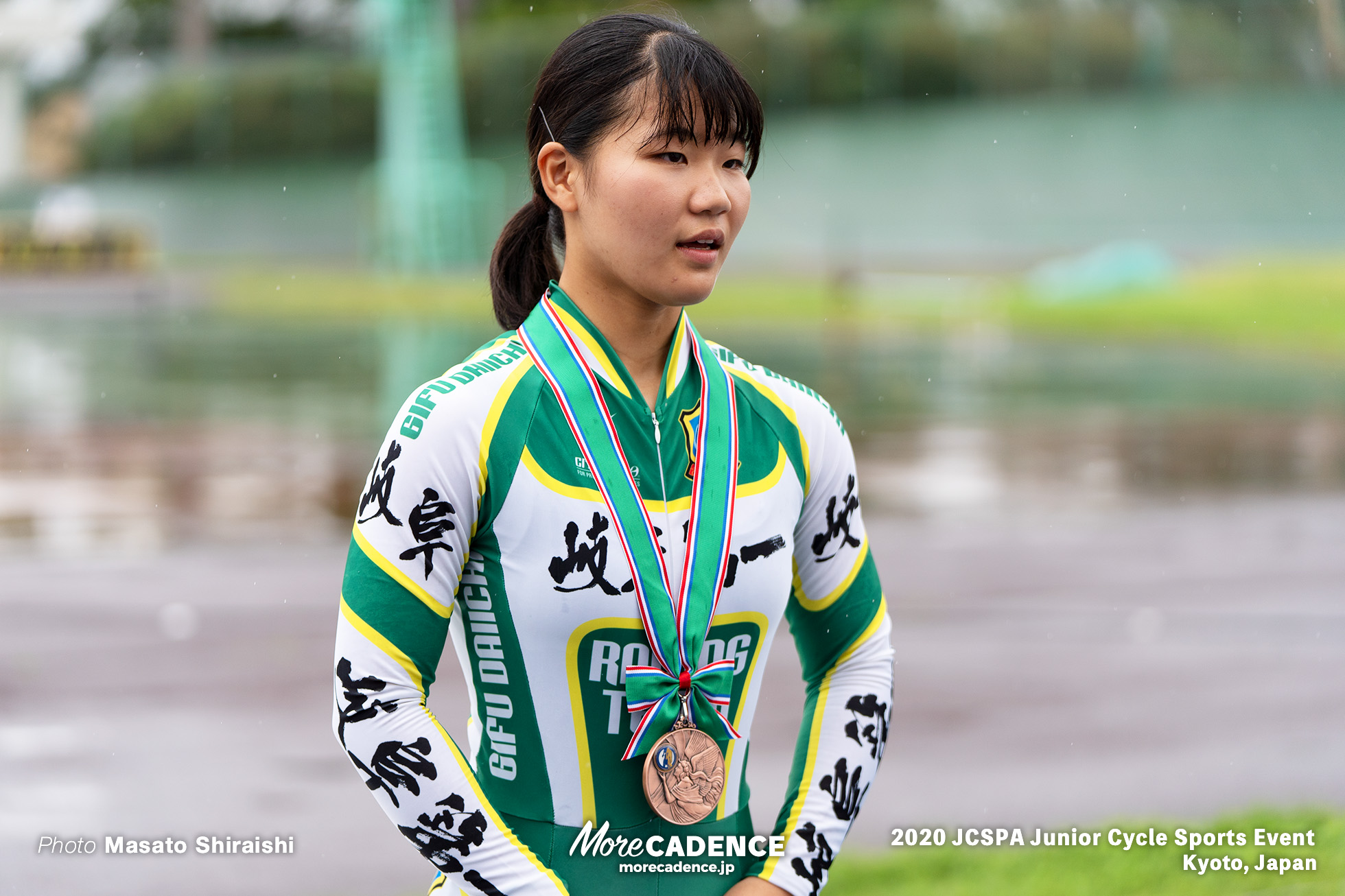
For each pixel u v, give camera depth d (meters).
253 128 88.38
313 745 12.75
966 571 20.28
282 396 43.38
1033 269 76.06
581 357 4.01
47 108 90.62
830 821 4.25
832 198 82.38
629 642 3.91
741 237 82.12
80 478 29.36
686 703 3.95
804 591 4.51
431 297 75.00
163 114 89.12
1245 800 10.92
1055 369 50.53
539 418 3.93
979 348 57.25
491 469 3.86
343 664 3.84
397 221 83.62
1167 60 79.00
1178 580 19.78
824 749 4.36
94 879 9.53
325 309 71.25
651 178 3.81
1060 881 9.21
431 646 3.88
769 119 82.88
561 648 3.89
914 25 81.94
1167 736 12.83
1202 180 78.00
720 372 4.23
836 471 4.41
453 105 84.19
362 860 10.02
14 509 25.69
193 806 11.12
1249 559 21.19
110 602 18.42
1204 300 67.50
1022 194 80.50
